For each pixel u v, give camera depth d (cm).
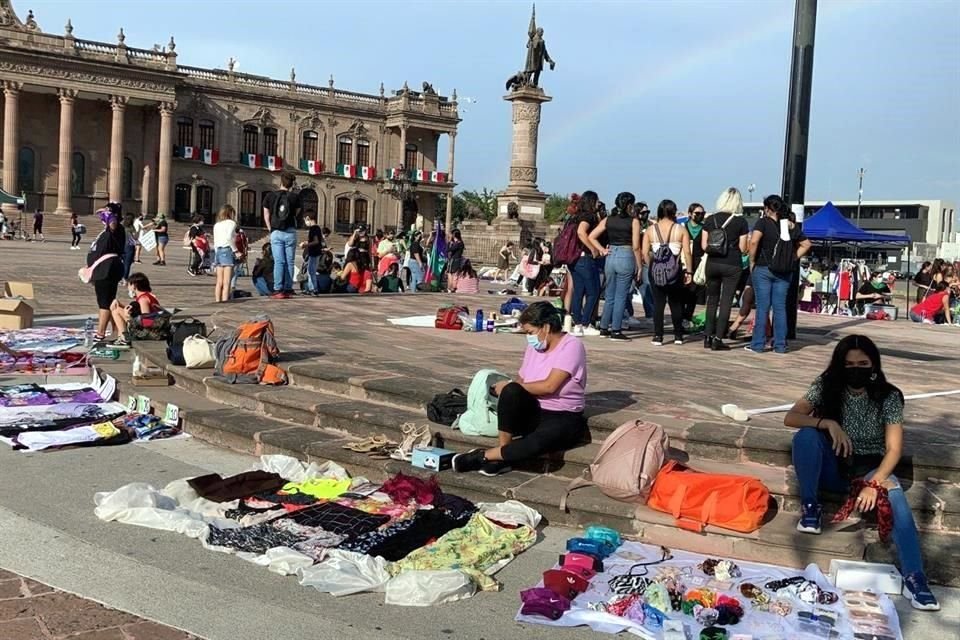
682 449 627
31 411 843
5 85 5844
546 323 634
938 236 8056
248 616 427
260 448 732
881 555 507
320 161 7600
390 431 704
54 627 404
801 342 1277
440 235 2397
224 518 567
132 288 1159
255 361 876
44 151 6288
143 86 6400
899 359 1168
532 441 615
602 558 510
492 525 540
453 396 709
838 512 540
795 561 507
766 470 591
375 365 891
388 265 2275
